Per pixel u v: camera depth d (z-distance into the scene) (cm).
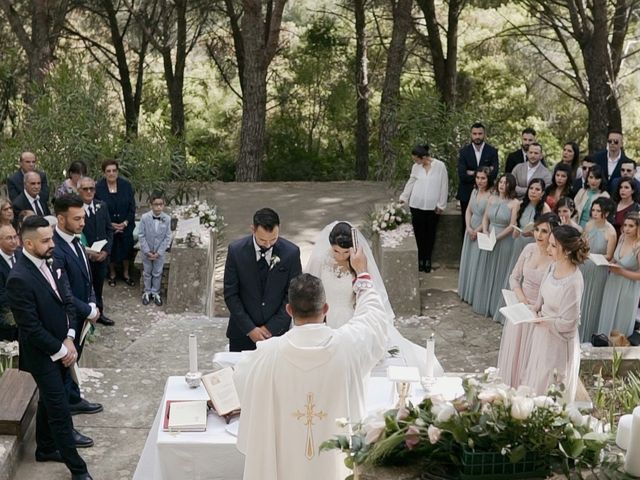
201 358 846
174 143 1357
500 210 951
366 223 1291
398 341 611
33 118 1312
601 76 1564
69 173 1005
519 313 630
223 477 459
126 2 2230
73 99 1309
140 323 976
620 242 826
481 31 2452
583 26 1579
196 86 3009
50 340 505
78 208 583
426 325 970
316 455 407
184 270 1032
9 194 1017
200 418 467
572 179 958
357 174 2475
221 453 454
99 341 914
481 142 1134
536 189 920
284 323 623
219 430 463
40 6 1689
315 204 1491
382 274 1047
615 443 348
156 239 1031
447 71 2131
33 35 1708
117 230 1045
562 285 620
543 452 326
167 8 2389
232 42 2745
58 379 513
